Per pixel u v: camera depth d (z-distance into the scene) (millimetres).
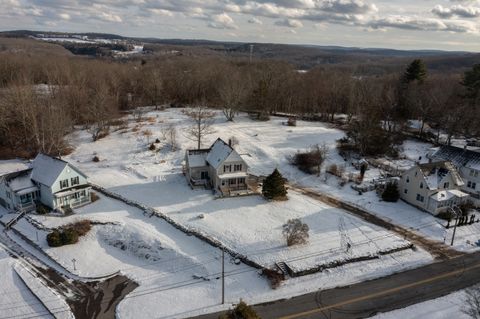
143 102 109500
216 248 42188
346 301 35406
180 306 34750
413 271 39969
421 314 33781
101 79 100938
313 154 64562
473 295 34500
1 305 34125
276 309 34281
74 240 43000
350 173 63125
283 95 106500
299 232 42219
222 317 29562
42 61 123375
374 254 41875
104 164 63688
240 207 50375
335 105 104125
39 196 50344
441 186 52156
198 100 105562
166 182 57469
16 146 70750
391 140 75812
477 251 43906
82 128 82625
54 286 37000
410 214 51312
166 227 45844
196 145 71438
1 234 44906
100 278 38438
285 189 52781
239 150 70562
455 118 81500
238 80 96812
